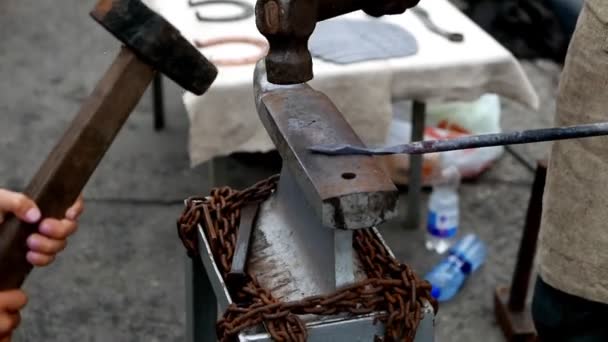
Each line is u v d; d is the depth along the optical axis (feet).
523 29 11.59
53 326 6.80
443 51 6.71
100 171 8.91
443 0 7.78
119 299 7.14
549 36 11.46
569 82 4.34
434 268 7.36
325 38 6.81
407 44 6.75
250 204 3.85
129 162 9.09
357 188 2.90
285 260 3.48
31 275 7.36
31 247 3.01
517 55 11.51
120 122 2.93
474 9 11.84
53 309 6.98
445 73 6.56
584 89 4.24
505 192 8.64
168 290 7.26
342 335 3.12
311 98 3.54
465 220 8.19
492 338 6.70
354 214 2.90
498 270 7.49
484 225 8.12
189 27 6.93
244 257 3.47
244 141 6.31
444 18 7.39
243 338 3.04
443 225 7.70
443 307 7.06
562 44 11.38
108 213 8.23
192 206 3.84
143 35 2.81
